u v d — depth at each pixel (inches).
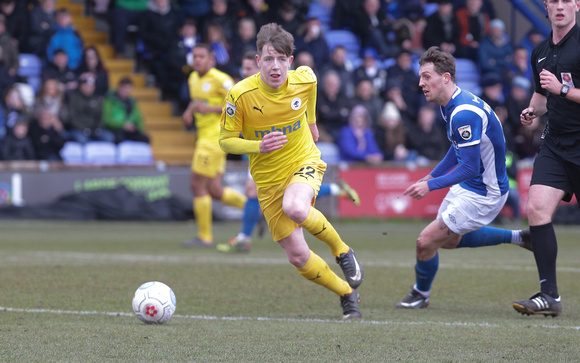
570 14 589.9
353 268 571.8
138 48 2133.4
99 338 477.1
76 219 1654.8
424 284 634.8
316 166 577.6
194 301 654.5
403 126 1935.3
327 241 569.0
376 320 569.0
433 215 1849.2
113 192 1696.6
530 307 578.2
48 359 418.0
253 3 2000.5
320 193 951.0
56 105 1754.4
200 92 1113.4
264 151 534.6
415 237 1395.2
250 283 767.1
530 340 482.9
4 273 813.9
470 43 2172.7
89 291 697.6
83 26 2207.2
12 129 1688.0
